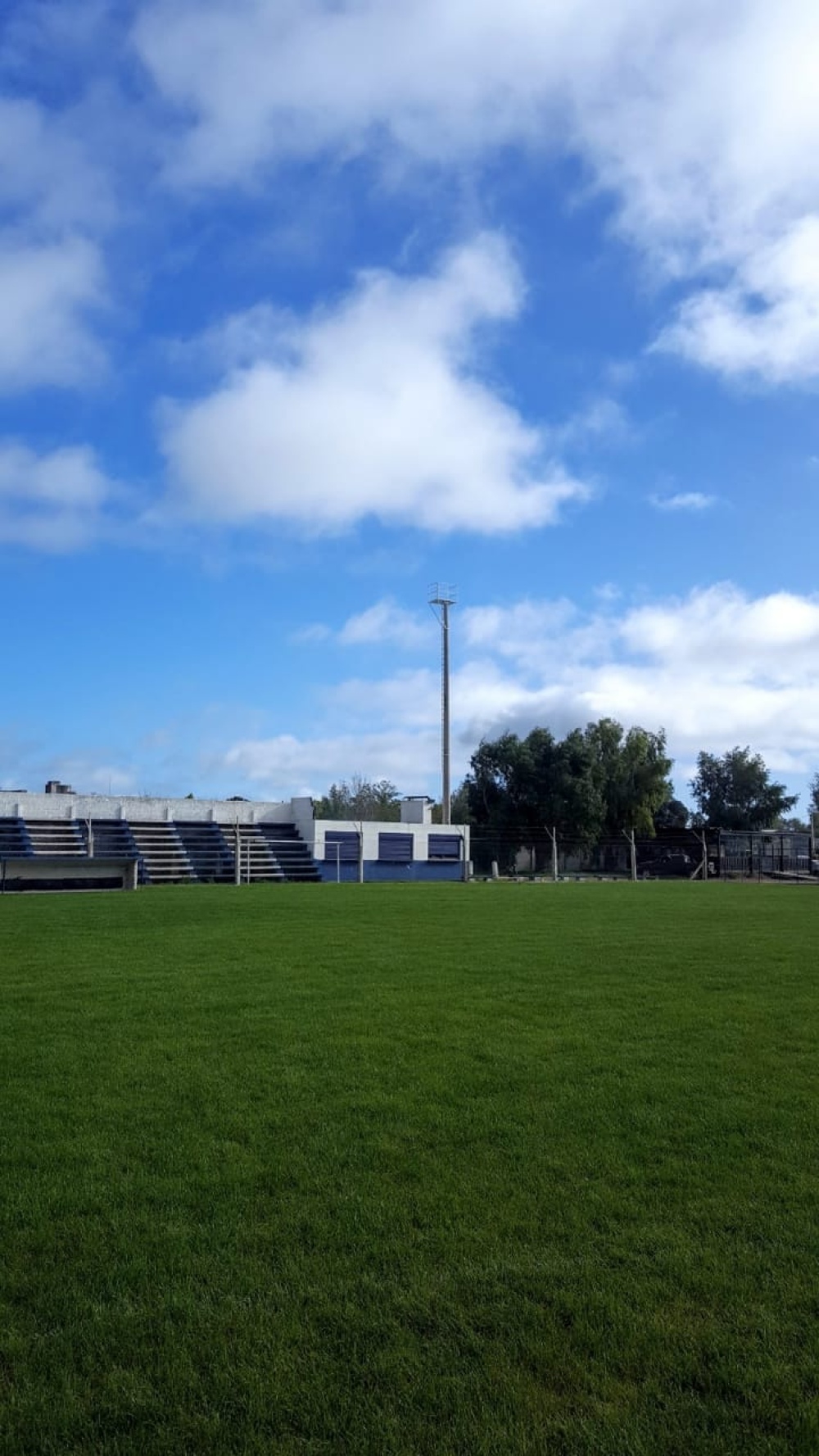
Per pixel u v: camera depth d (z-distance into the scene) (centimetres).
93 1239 378
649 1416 276
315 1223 390
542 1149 475
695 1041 698
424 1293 338
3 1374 296
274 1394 285
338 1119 518
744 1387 286
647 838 4881
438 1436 267
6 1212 402
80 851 3166
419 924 1533
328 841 3606
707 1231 387
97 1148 473
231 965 1044
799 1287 341
